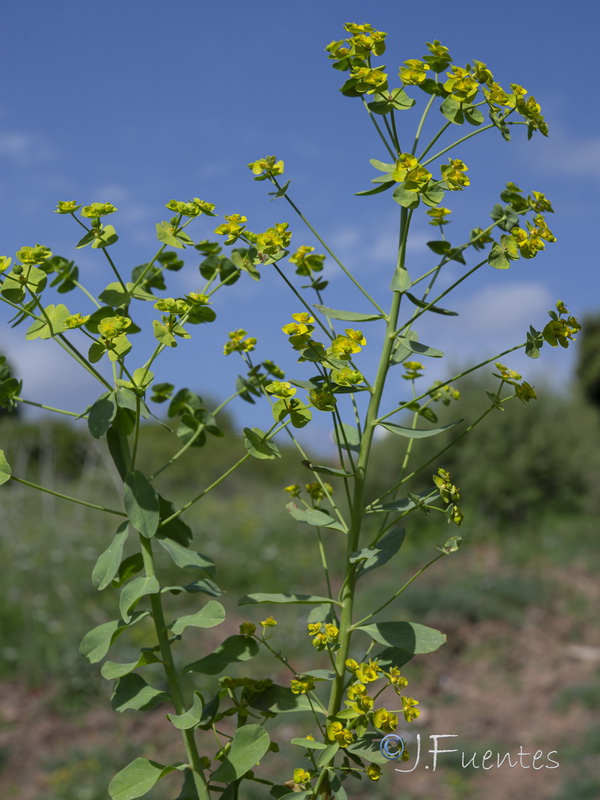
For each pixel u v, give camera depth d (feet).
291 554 25.93
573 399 35.73
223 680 4.74
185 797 4.29
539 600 21.80
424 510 4.48
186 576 22.07
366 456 4.63
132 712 15.35
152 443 42.60
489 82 4.45
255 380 5.39
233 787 4.37
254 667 17.15
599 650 19.10
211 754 13.47
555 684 17.24
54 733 14.48
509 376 4.54
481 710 16.20
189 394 5.39
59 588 19.58
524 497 29.45
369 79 4.46
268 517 29.94
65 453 41.63
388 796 12.84
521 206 4.80
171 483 39.83
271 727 14.67
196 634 18.70
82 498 29.63
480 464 30.04
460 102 4.41
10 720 14.80
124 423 4.42
